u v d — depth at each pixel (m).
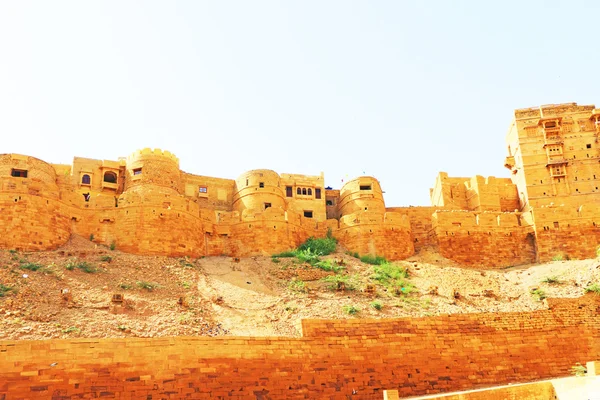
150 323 34.25
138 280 40.66
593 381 29.86
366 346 35.81
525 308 42.22
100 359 29.14
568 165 66.75
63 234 46.38
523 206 66.69
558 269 50.19
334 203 69.31
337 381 34.09
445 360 37.09
